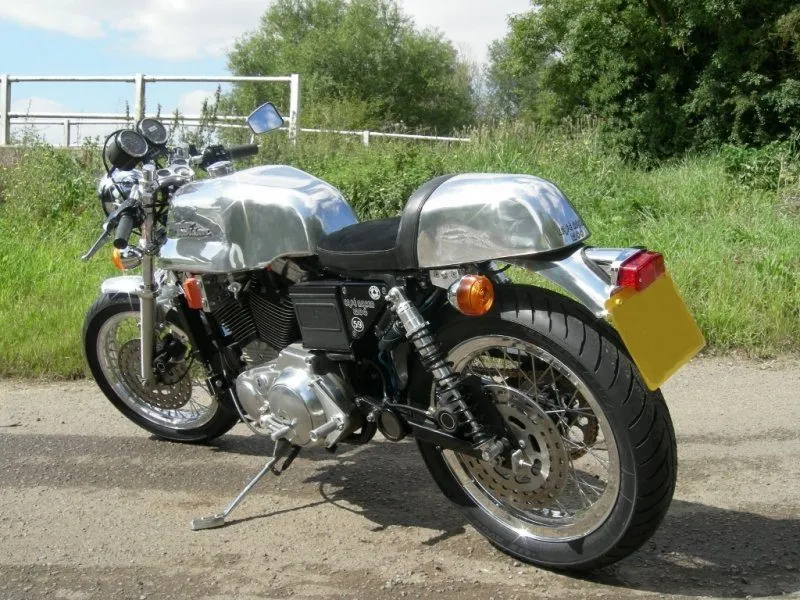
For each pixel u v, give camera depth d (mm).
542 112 31406
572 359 2900
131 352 4520
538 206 2896
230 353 3988
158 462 4336
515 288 3111
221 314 3838
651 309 2857
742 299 6590
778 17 21250
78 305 7023
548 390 3137
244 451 4480
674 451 2887
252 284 3705
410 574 3178
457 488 3400
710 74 22359
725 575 3111
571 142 12680
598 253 2896
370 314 3289
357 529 3568
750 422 4754
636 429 2822
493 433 3123
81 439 4664
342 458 4367
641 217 9945
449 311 3254
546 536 3178
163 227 4078
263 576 3186
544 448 3076
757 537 3406
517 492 3205
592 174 11492
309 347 3475
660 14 23547
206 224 3656
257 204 3506
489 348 3146
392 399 3434
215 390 4117
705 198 10516
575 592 3014
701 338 2998
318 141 12750
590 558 3021
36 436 4715
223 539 3498
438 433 3186
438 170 11141
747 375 5637
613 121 24469
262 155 11320
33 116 14000
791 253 7582
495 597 2996
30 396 5449
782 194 10883
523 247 2891
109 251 8914
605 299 2771
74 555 3373
